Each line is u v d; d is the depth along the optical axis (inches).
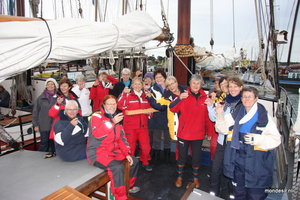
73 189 74.3
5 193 79.3
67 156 100.5
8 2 230.5
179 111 109.7
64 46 77.4
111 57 119.6
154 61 377.1
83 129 102.0
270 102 137.7
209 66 205.8
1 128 110.7
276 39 151.6
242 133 79.9
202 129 108.1
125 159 95.7
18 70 69.5
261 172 78.1
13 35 69.0
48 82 132.4
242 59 231.9
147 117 129.9
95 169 94.6
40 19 78.7
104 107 92.2
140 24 103.2
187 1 152.2
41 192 79.5
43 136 134.8
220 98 109.0
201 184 117.2
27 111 176.4
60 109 107.5
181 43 156.7
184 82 165.8
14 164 99.6
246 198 84.7
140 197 108.3
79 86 159.5
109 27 92.0
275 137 75.2
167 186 116.5
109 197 98.3
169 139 142.6
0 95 185.8
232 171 82.9
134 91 124.5
